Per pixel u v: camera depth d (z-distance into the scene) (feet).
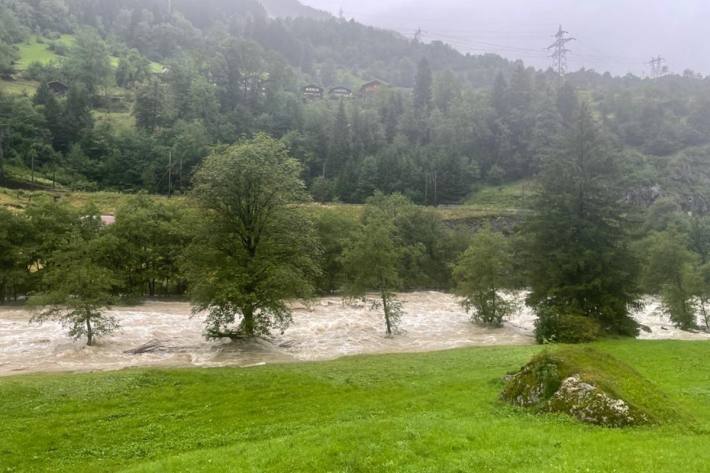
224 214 111.14
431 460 34.99
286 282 105.60
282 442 41.34
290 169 114.62
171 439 47.62
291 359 100.94
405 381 68.49
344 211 293.64
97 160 417.69
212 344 112.06
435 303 206.39
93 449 45.78
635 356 82.23
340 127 498.69
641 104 579.07
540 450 35.63
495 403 51.96
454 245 270.26
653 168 453.99
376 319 159.12
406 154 478.59
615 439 37.88
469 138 533.55
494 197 450.30
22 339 113.60
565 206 128.57
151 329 129.08
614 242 128.16
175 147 417.49
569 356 51.65
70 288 107.34
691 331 149.18
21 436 48.73
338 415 52.34
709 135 539.29
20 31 654.12
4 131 390.21
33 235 185.26
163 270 201.46
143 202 216.95
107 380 68.95
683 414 45.42
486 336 132.46
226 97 563.07
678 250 162.91
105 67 565.94
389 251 139.95
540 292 126.52
